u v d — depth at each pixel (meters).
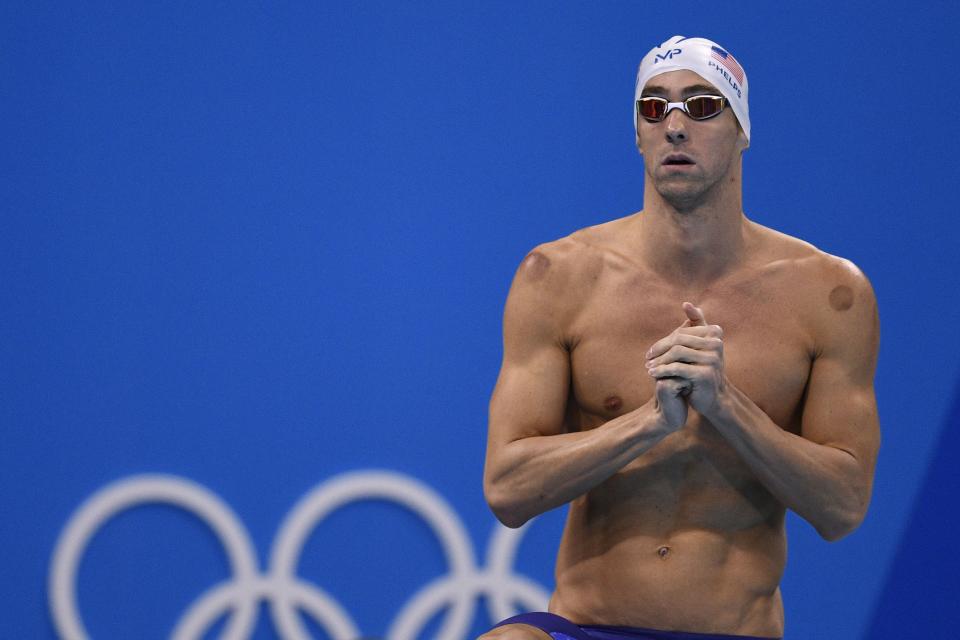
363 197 16.55
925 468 17.12
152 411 15.97
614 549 9.21
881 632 16.94
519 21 16.97
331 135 16.52
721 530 9.16
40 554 15.62
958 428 17.20
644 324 9.20
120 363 15.95
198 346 16.11
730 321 9.17
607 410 9.23
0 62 15.95
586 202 16.98
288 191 16.41
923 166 17.39
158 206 16.14
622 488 9.21
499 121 16.86
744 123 9.11
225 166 16.30
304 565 16.12
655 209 9.24
